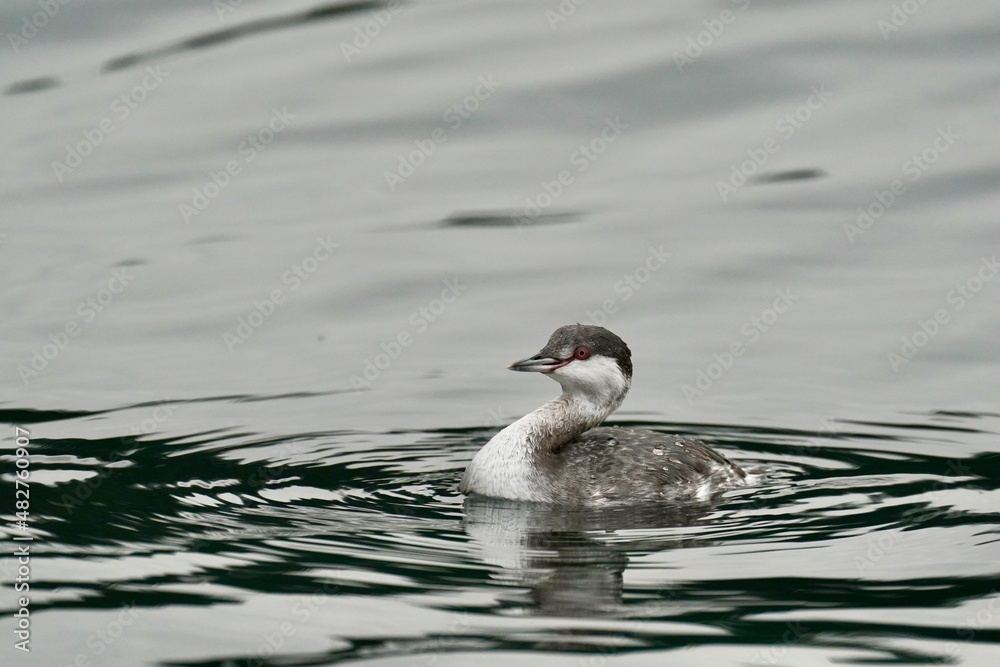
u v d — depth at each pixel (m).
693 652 9.06
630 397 15.62
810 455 13.66
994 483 12.50
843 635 9.28
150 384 15.80
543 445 12.73
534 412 13.08
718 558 10.70
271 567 10.52
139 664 8.99
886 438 14.12
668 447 12.84
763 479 12.90
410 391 15.73
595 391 13.12
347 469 13.22
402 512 11.94
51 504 11.95
